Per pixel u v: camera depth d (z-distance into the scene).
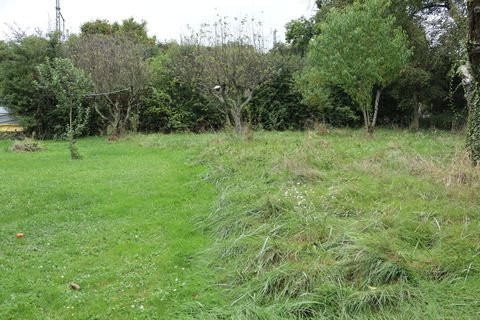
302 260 3.79
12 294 3.77
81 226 5.63
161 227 5.48
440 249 3.75
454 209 4.58
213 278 3.95
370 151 8.81
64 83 12.47
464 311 2.98
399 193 5.32
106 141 15.09
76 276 4.12
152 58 19.70
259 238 4.37
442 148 9.31
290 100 18.39
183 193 7.07
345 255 3.73
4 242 5.05
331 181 6.25
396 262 3.50
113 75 16.44
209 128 18.31
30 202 6.68
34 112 17.73
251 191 6.12
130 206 6.43
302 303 3.20
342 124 17.98
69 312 3.47
